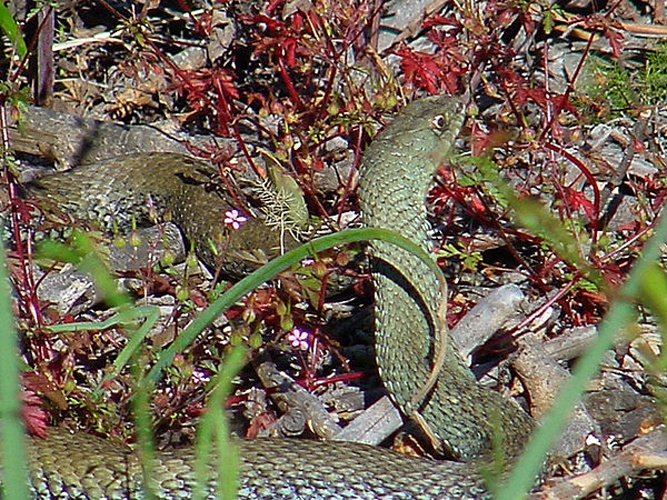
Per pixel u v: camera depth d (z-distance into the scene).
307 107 12.64
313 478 9.13
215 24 14.50
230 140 13.66
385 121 12.45
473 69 12.55
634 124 13.95
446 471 9.25
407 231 10.27
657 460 8.28
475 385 9.90
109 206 13.32
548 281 11.72
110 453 9.37
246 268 11.96
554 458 9.52
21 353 9.89
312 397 10.14
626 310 4.89
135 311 8.65
